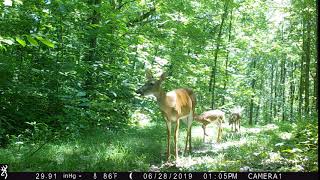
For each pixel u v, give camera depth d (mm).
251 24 23625
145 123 16375
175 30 18203
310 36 18312
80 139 10531
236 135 14422
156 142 11062
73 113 11586
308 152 8133
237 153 9445
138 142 10711
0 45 8344
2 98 11242
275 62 36344
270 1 20688
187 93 10219
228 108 22922
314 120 11734
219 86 23359
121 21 13641
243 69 29266
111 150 9156
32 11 11211
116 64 15000
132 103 15320
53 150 8969
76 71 12617
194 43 18953
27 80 11828
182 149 10922
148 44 17156
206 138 13562
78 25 12859
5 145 9633
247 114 42125
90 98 13570
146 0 17578
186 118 10438
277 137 12539
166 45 18812
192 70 20125
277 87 41250
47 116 11609
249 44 23141
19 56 11945
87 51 13969
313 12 16656
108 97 13594
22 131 10625
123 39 14695
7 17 11070
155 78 9211
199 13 21734
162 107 9094
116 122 13719
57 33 12461
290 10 19734
